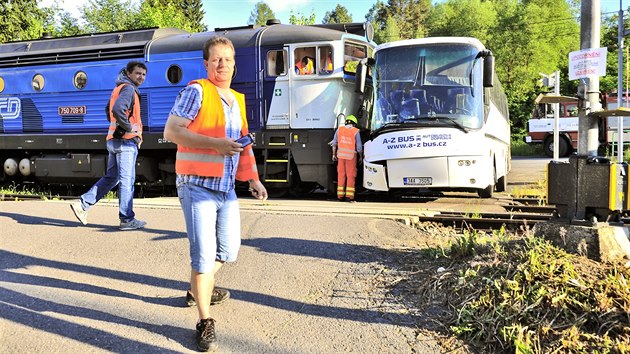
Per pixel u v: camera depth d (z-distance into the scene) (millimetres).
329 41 10961
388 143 9617
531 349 3361
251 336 3848
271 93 11258
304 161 11078
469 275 4223
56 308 4355
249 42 11391
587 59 4453
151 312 4273
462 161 9289
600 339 3365
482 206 9539
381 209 8312
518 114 47906
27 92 13602
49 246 6188
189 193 3615
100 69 12719
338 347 3660
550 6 51906
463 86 9688
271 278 4914
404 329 3869
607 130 17078
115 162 6840
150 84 12203
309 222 6863
